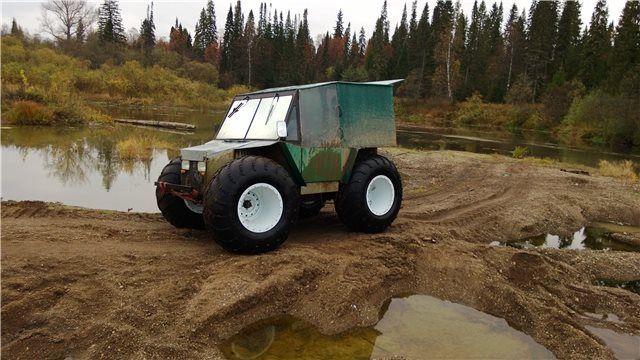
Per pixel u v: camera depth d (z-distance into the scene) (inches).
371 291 177.6
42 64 1720.0
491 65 2358.5
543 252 244.4
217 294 156.1
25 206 260.5
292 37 2827.3
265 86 2672.2
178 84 2034.9
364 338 153.0
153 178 418.3
